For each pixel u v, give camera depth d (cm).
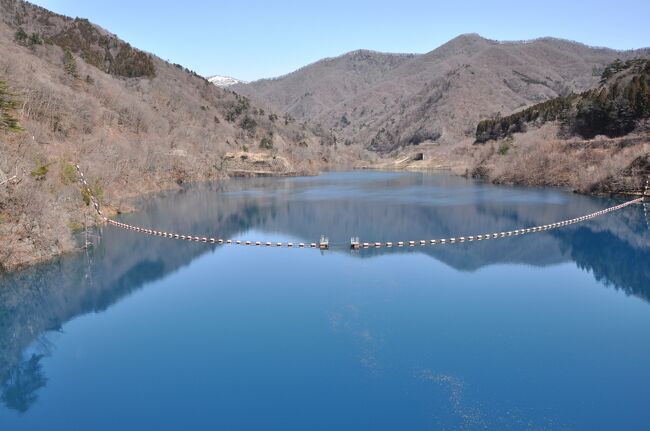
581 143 10762
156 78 19062
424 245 5378
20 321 3456
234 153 16000
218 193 10225
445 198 8925
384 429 2223
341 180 13588
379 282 4097
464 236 5766
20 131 6309
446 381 2578
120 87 15325
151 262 4822
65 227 5181
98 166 7581
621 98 11256
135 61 19150
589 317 3347
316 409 2372
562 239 5534
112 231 6103
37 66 11712
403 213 7394
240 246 5481
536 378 2598
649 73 12925
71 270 4547
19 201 4675
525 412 2323
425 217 7038
